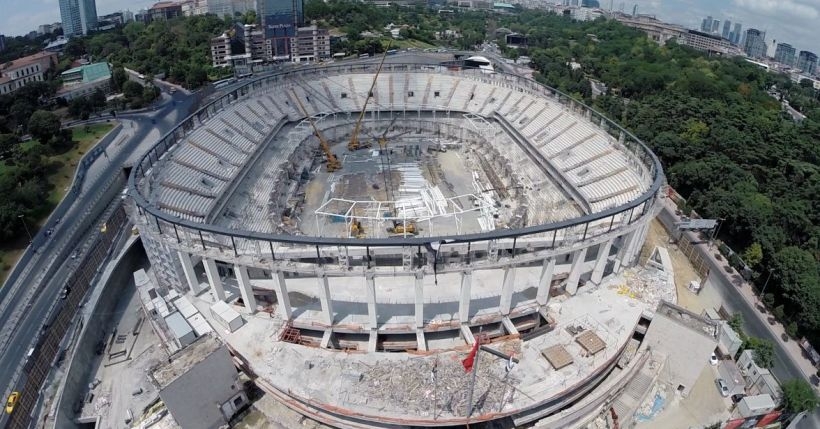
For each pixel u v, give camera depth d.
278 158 115.19
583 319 63.59
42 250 86.88
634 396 59.34
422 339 61.16
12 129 137.75
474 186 111.06
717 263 88.25
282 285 60.00
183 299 66.38
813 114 188.25
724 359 64.62
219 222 85.12
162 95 172.25
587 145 102.25
